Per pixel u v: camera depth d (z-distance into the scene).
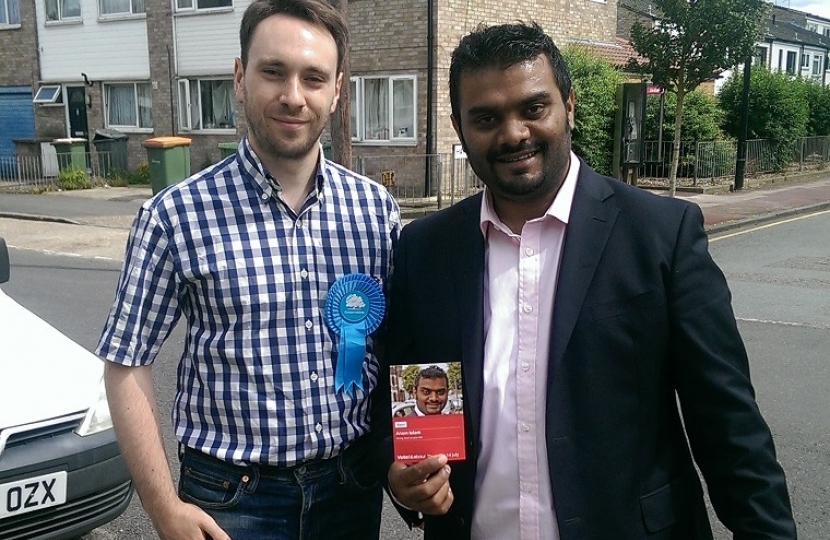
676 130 13.71
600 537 1.72
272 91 1.97
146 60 19.50
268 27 1.98
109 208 15.52
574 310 1.74
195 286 1.99
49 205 15.95
